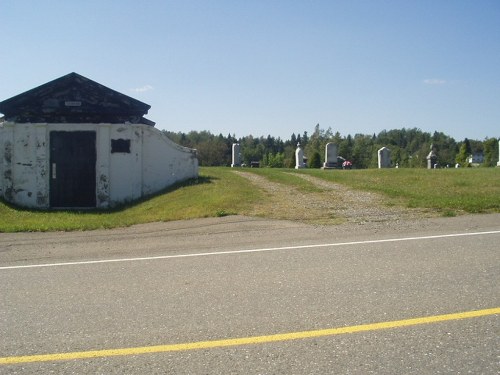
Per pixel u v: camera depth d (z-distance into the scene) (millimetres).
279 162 84688
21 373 4000
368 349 4250
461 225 10156
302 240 9180
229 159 87750
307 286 6086
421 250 7895
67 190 18078
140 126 18297
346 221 11109
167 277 6797
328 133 102312
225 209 12836
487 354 4109
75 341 4617
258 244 8977
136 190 18234
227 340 4520
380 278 6332
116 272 7230
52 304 5750
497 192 14648
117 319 5156
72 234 11133
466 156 82688
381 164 33500
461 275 6367
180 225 11422
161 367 4035
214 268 7215
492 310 5082
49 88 18766
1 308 5660
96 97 19000
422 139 135500
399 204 13219
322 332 4633
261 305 5430
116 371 3986
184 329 4816
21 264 8133
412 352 4172
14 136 17891
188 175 19062
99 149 18016
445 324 4750
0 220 14484
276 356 4168
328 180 19609
